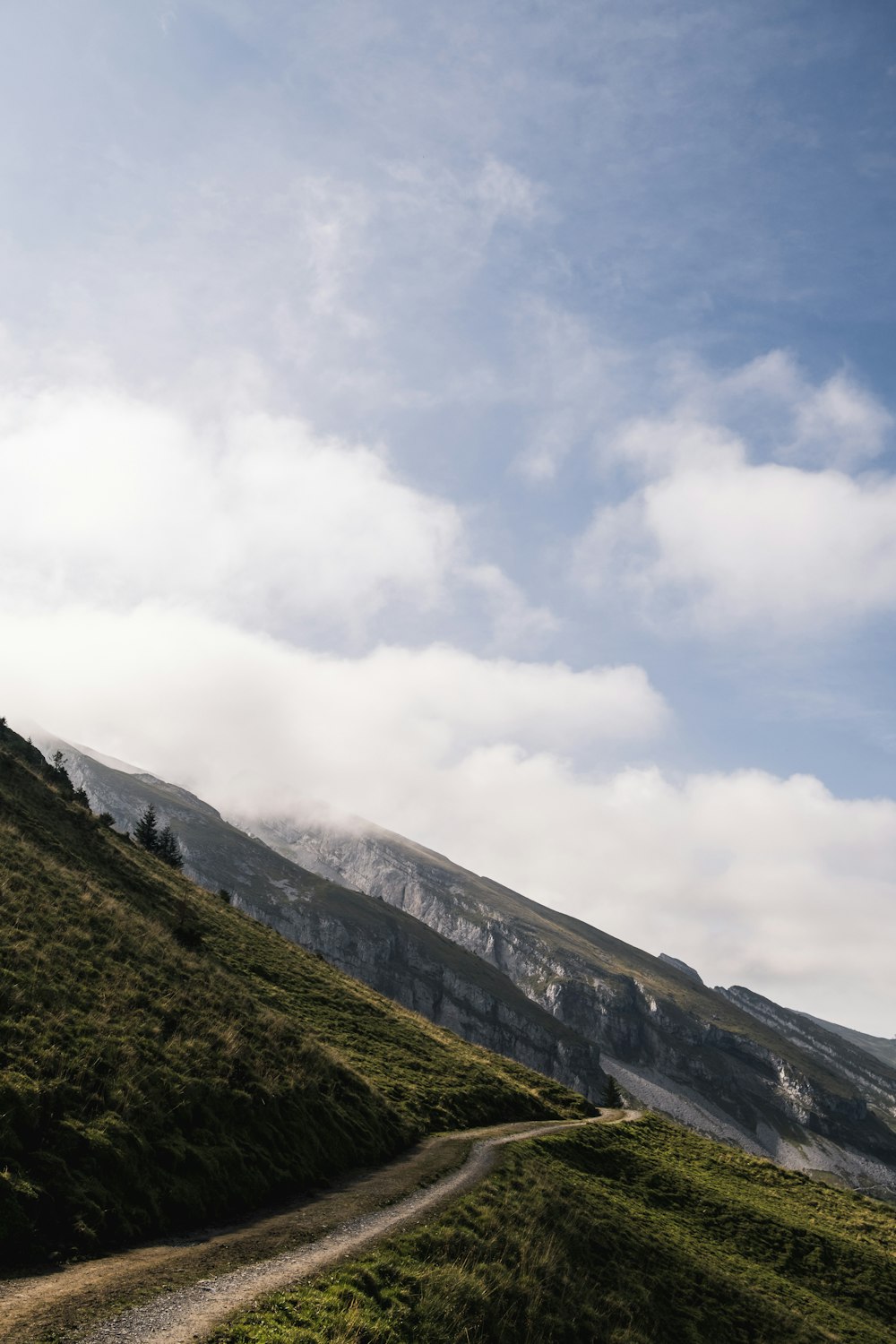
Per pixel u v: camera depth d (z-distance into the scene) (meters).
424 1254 25.75
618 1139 64.50
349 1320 19.38
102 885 58.56
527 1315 25.69
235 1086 32.12
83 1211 20.44
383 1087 52.22
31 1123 21.91
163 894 70.19
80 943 36.91
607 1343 27.58
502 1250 29.39
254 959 68.38
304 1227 25.56
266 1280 20.47
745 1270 44.34
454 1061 68.50
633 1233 40.91
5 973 29.30
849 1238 56.53
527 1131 57.00
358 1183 32.69
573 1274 31.45
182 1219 23.52
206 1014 37.09
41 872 44.78
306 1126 34.00
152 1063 29.14
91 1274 18.50
